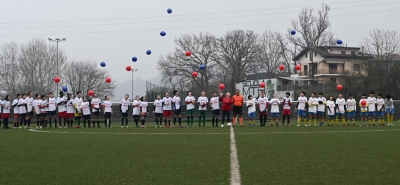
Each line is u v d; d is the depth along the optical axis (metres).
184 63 62.16
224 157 9.64
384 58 53.03
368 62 52.78
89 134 17.45
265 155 9.95
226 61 62.41
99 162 9.03
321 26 62.88
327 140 13.75
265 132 17.89
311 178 7.18
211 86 62.66
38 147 12.03
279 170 7.92
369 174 7.51
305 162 8.86
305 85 57.16
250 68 63.44
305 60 66.00
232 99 24.50
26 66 56.53
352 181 6.94
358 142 13.04
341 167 8.23
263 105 24.95
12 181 7.10
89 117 24.95
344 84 53.31
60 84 60.72
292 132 17.84
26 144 12.96
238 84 60.03
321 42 63.56
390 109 26.17
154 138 14.95
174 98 24.67
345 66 64.38
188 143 12.93
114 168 8.26
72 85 69.06
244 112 37.31
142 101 25.22
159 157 9.72
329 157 9.58
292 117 37.44
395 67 51.78
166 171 7.90
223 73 63.28
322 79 63.00
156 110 25.48
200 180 7.07
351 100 26.48
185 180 7.08
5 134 17.84
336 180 7.02
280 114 37.66
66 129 22.06
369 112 26.52
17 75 56.72
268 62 72.00
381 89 50.97
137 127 24.62
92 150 11.17
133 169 8.13
